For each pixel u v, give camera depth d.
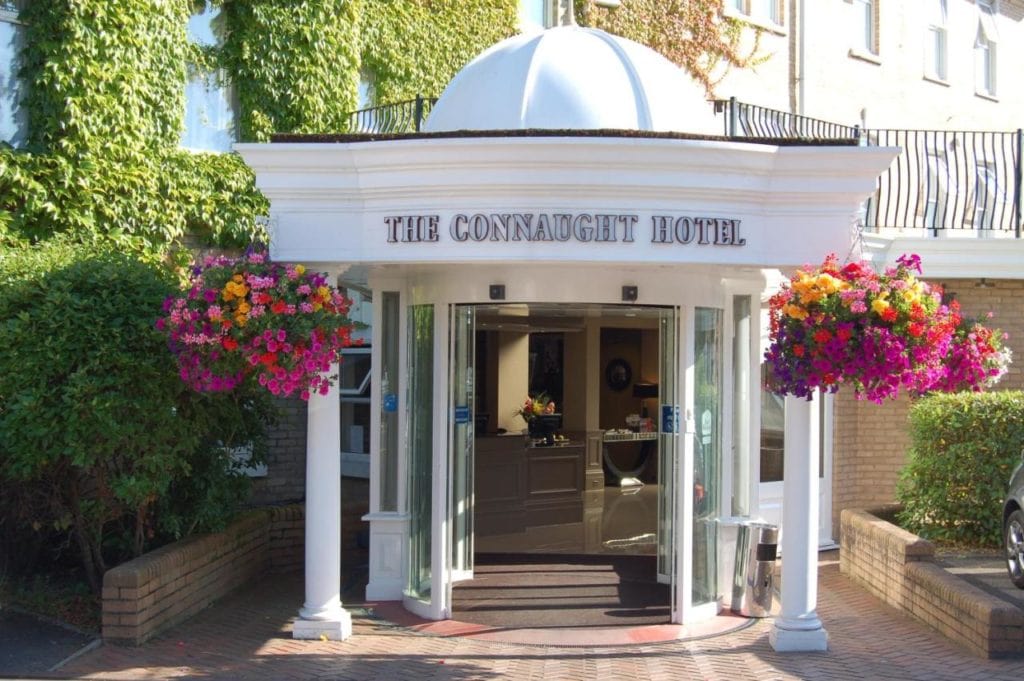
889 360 7.93
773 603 10.69
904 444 14.58
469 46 15.35
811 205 8.85
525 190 8.52
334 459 9.28
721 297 10.16
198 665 8.41
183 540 10.18
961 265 14.15
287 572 12.05
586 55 10.05
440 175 8.59
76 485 9.64
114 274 9.32
